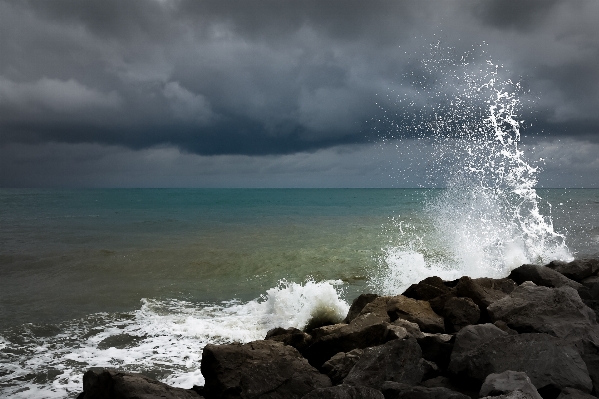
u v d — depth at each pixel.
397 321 7.47
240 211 40.88
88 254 17.98
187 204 52.06
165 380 7.28
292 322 10.12
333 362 6.31
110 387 5.41
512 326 7.17
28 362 8.09
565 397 4.82
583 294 9.44
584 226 27.22
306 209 43.84
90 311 11.05
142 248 19.44
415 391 4.86
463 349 5.83
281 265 16.20
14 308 11.31
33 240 21.69
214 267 15.92
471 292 8.62
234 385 5.79
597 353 6.05
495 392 4.65
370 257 17.38
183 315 10.72
